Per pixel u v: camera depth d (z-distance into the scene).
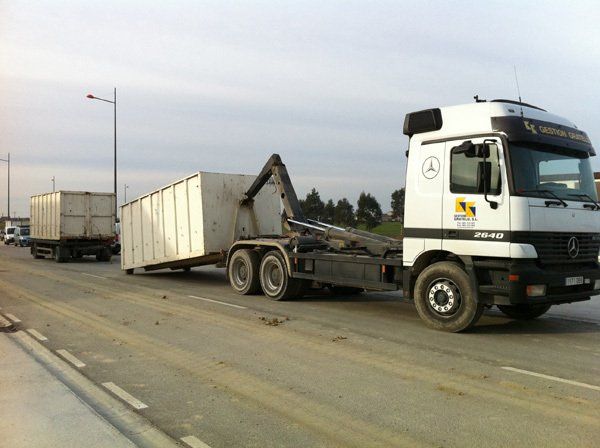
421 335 7.62
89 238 24.28
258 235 13.09
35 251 26.91
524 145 7.36
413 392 5.10
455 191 7.71
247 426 4.30
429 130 8.12
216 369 5.90
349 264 9.61
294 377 5.60
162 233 14.65
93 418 4.29
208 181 13.12
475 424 4.31
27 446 3.77
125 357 6.41
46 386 5.09
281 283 10.91
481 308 7.62
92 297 11.49
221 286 13.66
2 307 10.11
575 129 8.22
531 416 4.47
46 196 25.33
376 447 3.90
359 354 6.54
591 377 5.57
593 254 7.99
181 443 3.98
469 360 6.25
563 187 7.77
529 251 7.07
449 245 7.75
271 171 12.92
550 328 8.17
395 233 10.32
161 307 10.13
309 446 3.92
